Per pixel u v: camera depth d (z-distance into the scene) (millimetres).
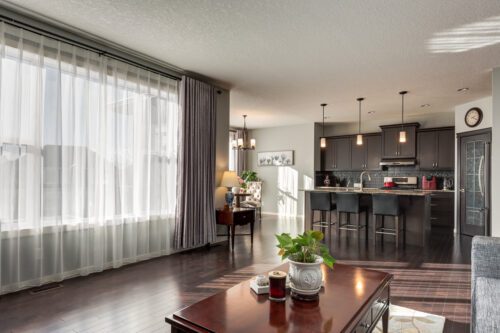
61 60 3176
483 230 5605
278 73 4508
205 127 4719
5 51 2785
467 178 6000
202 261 4008
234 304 1625
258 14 2846
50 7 2775
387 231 5496
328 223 5738
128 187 3781
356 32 3178
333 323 1424
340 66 4195
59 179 3111
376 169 7945
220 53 3777
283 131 9164
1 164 2762
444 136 6953
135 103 3900
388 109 6871
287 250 1779
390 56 3814
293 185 8891
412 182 7527
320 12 2793
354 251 4684
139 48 3641
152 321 2367
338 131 8844
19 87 2840
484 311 1594
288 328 1376
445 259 4242
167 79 4285
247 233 6047
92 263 3439
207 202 4703
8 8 2797
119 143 3701
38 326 2266
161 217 4195
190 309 1565
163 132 4219
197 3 2678
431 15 2820
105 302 2693
